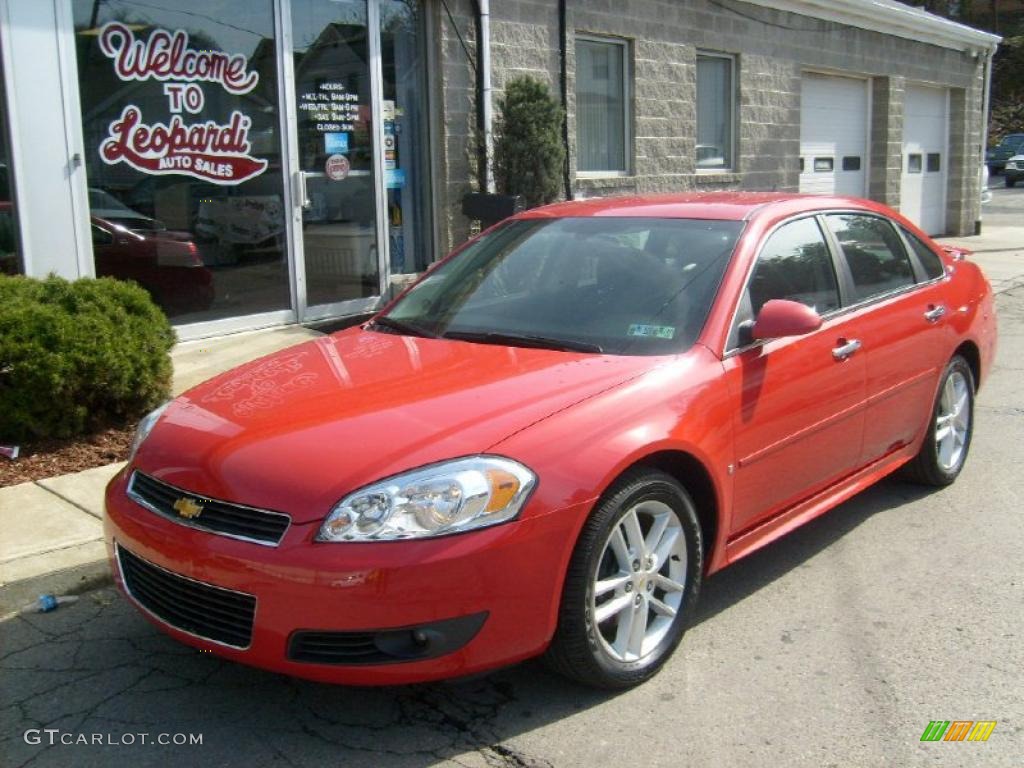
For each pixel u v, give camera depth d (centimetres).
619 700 350
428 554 300
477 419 335
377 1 966
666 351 392
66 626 411
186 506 328
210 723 338
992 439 677
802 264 461
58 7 730
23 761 317
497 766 313
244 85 868
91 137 774
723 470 384
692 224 453
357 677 304
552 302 435
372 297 1003
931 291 545
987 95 2112
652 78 1256
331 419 343
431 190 1043
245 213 884
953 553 482
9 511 512
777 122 1497
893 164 1800
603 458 333
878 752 319
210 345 839
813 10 1526
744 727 334
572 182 1159
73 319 598
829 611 420
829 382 443
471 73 1044
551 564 320
